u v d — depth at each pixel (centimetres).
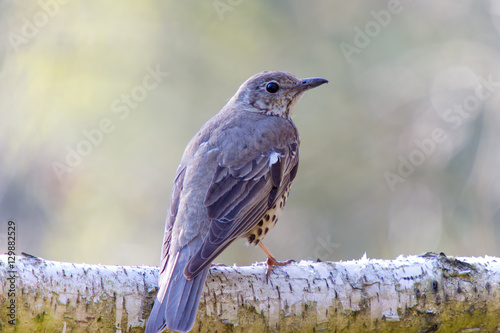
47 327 655
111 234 1402
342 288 729
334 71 1436
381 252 1401
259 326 714
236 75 1401
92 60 1355
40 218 1406
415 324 741
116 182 1398
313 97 1438
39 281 652
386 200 1425
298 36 1438
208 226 761
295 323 720
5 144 1359
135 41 1369
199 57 1395
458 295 743
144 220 1416
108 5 1362
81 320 666
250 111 936
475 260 774
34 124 1338
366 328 735
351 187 1430
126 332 680
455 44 1469
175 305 669
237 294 711
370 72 1451
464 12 1478
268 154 854
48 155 1375
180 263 723
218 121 891
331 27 1452
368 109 1444
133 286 689
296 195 1434
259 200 818
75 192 1405
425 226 1394
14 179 1383
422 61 1462
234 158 825
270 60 1416
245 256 1452
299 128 1434
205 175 802
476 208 1365
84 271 677
